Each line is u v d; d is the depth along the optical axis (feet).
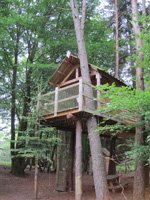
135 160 32.65
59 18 57.31
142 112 25.81
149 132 31.07
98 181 35.06
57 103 39.73
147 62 29.27
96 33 59.16
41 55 57.98
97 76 42.39
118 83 46.01
